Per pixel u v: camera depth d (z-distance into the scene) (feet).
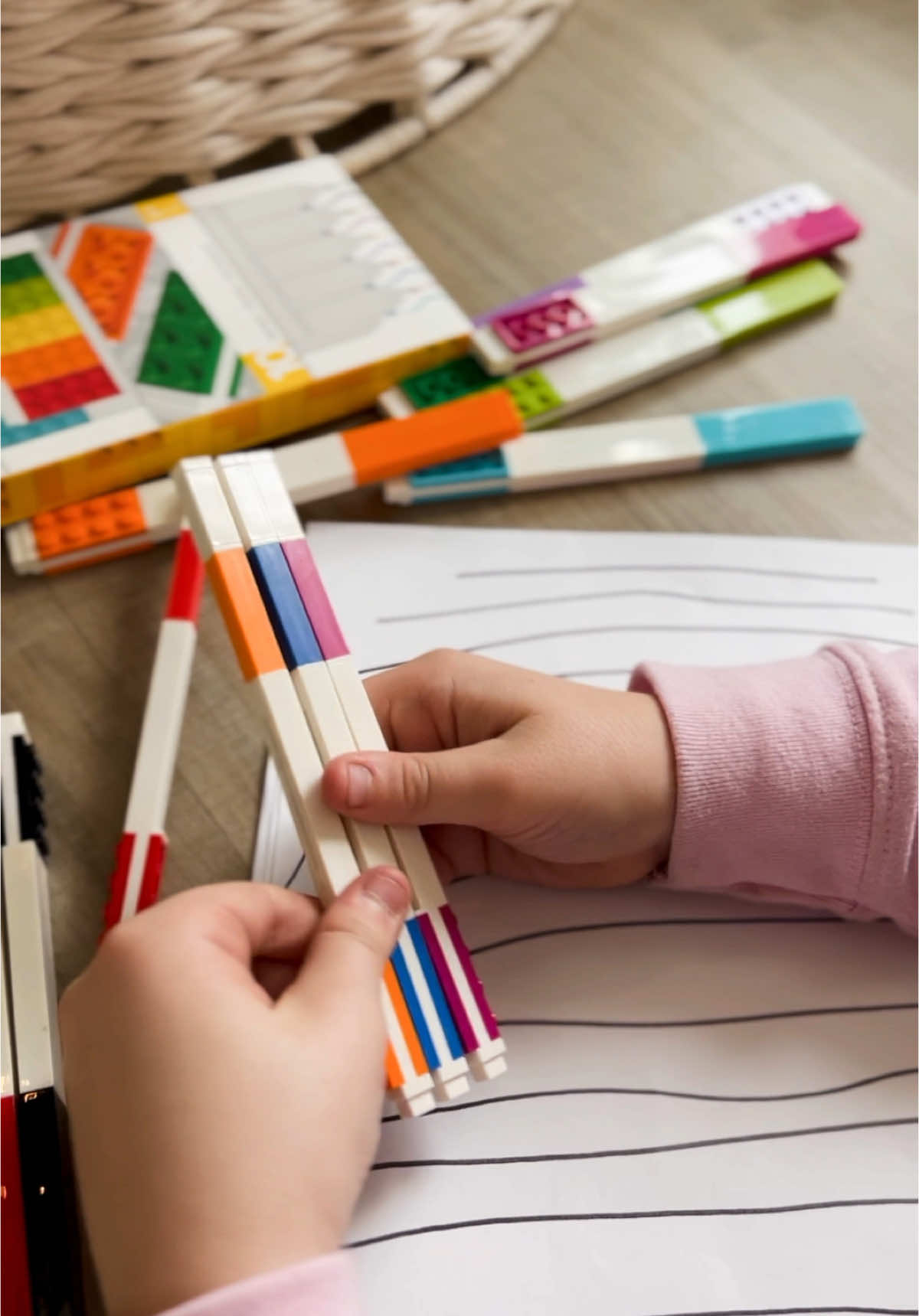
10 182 1.84
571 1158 1.27
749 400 1.95
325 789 1.16
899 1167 1.30
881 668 1.41
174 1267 0.87
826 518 1.84
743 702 1.37
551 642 1.65
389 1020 1.13
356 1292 0.96
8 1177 1.09
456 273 2.03
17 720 1.44
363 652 1.60
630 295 1.97
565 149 2.21
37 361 1.73
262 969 1.17
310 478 1.72
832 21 2.47
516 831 1.30
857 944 1.48
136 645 1.62
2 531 1.70
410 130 2.15
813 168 2.24
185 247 1.89
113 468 1.69
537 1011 1.38
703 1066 1.36
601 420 1.91
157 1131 0.92
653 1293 1.19
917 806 1.34
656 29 2.42
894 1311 1.21
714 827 1.33
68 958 1.37
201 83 1.89
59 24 1.71
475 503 1.81
